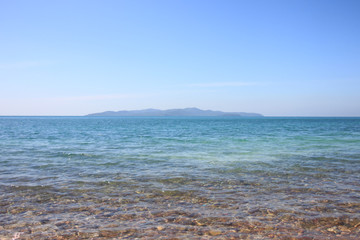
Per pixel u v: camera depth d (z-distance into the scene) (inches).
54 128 2187.5
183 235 219.1
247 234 221.5
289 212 270.5
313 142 965.2
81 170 476.4
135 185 376.5
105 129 2053.4
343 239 213.2
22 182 388.8
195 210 277.1
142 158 609.0
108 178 415.8
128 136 1294.3
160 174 445.1
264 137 1205.1
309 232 225.5
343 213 267.7
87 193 337.4
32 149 766.5
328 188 360.8
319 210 276.1
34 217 256.5
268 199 313.4
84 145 879.7
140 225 238.7
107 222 245.1
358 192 341.1
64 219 252.1
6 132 1581.0
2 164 530.9
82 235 218.1
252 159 595.5
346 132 1562.5
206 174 445.7
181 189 356.5
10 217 255.9
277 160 580.1
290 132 1594.5
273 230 229.1
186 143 948.0
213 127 2450.8
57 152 703.1
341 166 514.3
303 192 342.3
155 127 2479.1
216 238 214.1
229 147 819.4
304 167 505.0
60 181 395.9
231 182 393.7
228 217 257.6
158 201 306.8
